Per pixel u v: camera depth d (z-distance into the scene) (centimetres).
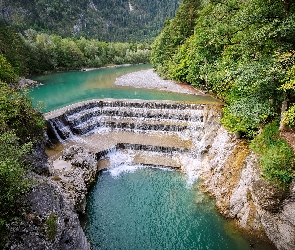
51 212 1010
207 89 3628
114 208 1670
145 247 1374
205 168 1995
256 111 1333
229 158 1736
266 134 1435
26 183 976
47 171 1591
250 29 1402
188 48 3916
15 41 6125
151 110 2836
